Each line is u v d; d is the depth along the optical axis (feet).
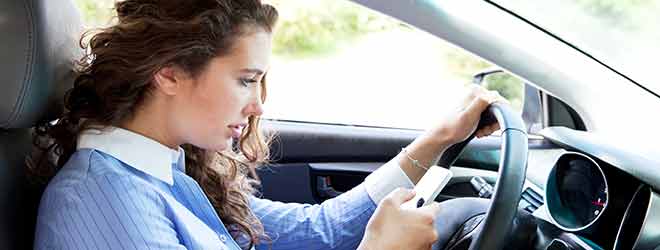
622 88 5.05
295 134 5.60
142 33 2.95
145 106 3.14
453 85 6.30
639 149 3.95
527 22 4.84
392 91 6.47
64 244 2.86
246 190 4.23
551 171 3.94
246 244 4.03
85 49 3.39
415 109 6.28
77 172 3.00
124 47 2.96
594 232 3.73
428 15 4.63
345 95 6.37
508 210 3.23
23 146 3.35
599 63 5.01
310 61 6.92
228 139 3.23
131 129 3.18
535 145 4.96
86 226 2.88
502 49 4.83
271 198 5.66
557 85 4.99
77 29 3.50
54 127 3.26
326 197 5.77
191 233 3.22
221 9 2.97
